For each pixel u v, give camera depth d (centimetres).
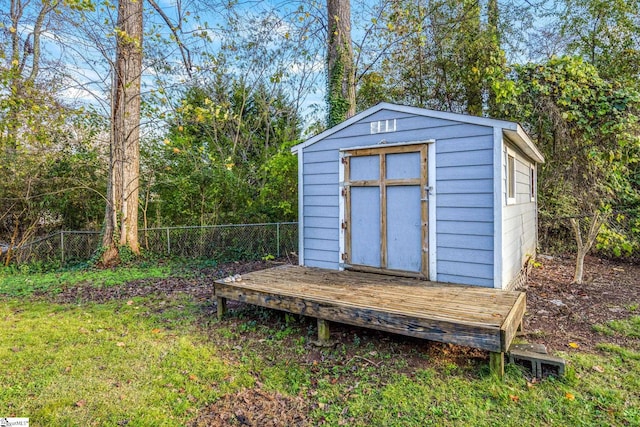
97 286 599
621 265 739
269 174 973
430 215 454
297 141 988
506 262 439
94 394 269
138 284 615
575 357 321
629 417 236
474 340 284
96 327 406
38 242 789
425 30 1048
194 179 920
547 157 843
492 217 412
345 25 845
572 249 859
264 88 1197
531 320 418
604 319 420
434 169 450
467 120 425
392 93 1138
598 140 748
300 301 374
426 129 455
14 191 816
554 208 854
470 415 241
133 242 811
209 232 849
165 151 943
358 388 277
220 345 360
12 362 318
